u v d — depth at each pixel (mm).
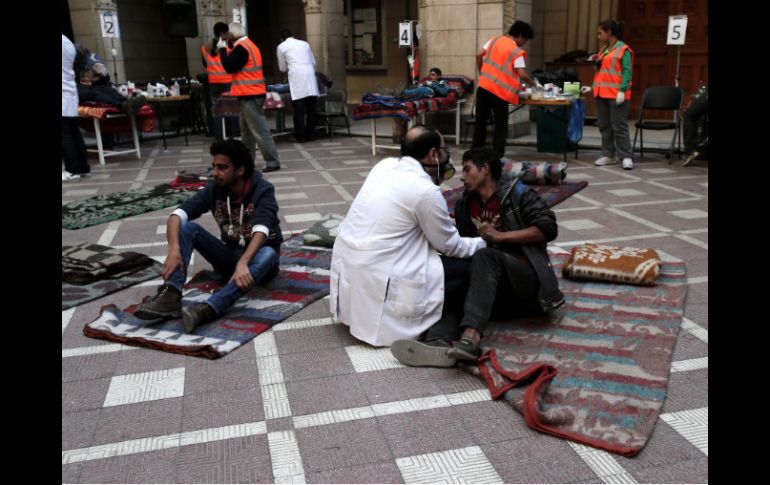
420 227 3340
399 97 9680
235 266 4070
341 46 13062
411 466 2395
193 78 12766
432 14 10508
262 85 8258
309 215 6074
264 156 8484
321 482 2318
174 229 3732
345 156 9703
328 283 4238
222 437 2607
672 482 2264
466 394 2883
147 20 13484
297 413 2768
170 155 10070
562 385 2867
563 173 6977
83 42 11586
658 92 8320
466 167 3400
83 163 8414
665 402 2762
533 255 3316
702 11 10930
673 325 3449
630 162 8039
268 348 3381
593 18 11602
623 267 4051
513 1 9945
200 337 3463
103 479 2367
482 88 8211
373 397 2879
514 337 3354
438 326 3383
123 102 9305
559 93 8867
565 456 2424
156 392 2967
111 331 3547
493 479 2311
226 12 12648
